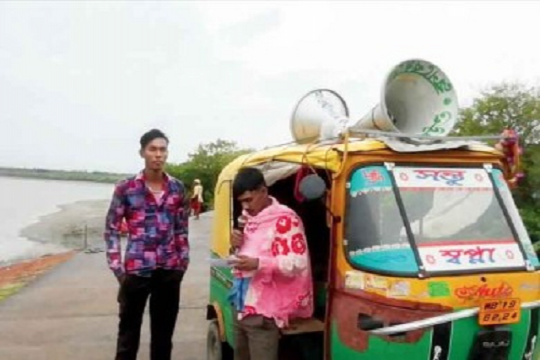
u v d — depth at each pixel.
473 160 4.75
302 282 4.52
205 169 46.12
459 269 4.22
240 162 6.23
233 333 5.04
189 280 12.47
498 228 4.55
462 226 4.47
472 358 4.14
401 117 5.02
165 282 5.57
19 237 27.95
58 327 8.80
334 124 5.11
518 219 4.70
